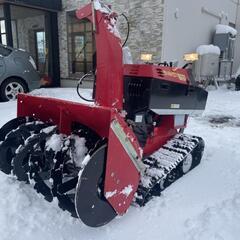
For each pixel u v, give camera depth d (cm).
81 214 220
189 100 327
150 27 921
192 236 238
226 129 551
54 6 1059
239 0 1443
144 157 318
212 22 1214
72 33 1110
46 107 276
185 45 1033
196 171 365
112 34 236
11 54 768
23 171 286
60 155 238
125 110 288
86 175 214
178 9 950
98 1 237
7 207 271
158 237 238
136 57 963
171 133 361
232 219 261
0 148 287
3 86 753
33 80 807
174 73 308
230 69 1207
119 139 229
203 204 286
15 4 965
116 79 242
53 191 234
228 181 338
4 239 232
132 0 940
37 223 252
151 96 279
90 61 1145
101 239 236
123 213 249
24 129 277
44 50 1327
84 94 849
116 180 234
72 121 260
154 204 284
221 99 888
